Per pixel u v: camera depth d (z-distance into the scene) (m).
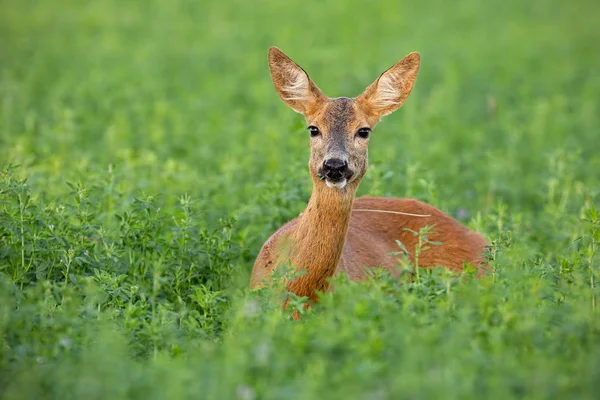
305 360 8.93
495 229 15.01
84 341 9.37
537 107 23.89
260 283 11.97
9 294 10.16
